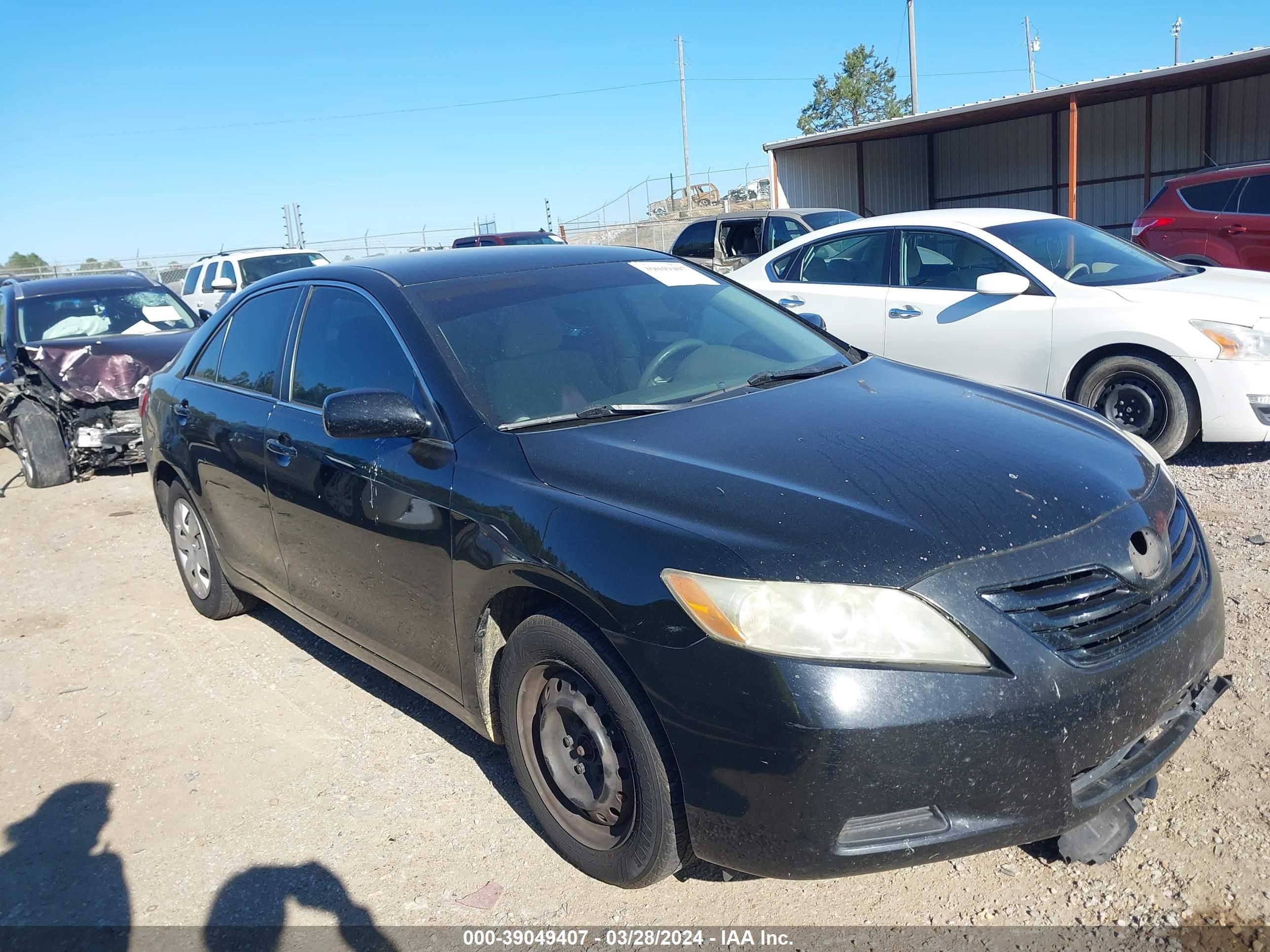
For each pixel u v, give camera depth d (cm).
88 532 705
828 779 219
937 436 287
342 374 364
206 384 458
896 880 274
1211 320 577
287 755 368
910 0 3597
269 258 1780
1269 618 391
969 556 232
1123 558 247
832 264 762
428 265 383
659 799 248
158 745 383
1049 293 635
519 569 269
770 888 275
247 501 412
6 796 356
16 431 843
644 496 259
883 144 2684
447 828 315
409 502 312
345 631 372
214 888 295
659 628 237
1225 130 2131
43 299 938
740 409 313
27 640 502
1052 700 225
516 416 311
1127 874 266
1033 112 2098
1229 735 320
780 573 228
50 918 287
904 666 221
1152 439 606
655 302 384
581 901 276
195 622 506
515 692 287
